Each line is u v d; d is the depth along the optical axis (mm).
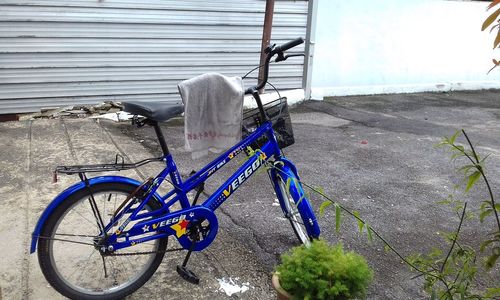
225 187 2762
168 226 2582
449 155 5805
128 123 6582
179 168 4855
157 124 2502
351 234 3592
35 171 4461
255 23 7656
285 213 3031
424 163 5453
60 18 6340
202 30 7305
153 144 5680
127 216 2551
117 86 6957
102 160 4891
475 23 10695
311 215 2918
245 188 4371
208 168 2719
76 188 2402
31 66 6363
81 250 3004
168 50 7148
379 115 8102
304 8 8102
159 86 7242
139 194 2518
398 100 9555
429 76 10609
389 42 9758
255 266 3066
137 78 7055
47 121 6336
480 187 4754
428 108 8961
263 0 7594
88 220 3037
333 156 5582
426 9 9953
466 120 8102
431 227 3779
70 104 6738
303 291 2070
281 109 2916
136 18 6793
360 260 2188
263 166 2828
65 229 3039
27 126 6043
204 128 2604
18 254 3004
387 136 6660
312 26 8242
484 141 6672
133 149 5387
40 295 2625
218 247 3270
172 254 3123
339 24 9055
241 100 2598
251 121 2863
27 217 3504
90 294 2539
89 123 6352
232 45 7586
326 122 7414
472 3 10453
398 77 10172
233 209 3918
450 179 4941
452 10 10281
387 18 9547
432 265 2354
